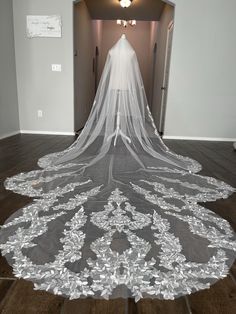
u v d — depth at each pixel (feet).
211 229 5.19
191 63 14.80
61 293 3.51
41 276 3.78
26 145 12.41
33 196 6.52
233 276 3.94
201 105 15.39
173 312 3.31
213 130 15.75
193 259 4.25
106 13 19.92
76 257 4.18
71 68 14.88
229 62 14.76
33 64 14.85
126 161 9.25
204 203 6.55
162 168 8.99
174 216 5.65
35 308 3.28
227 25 14.28
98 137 10.32
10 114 14.55
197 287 3.70
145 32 27.25
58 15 14.23
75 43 15.15
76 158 9.52
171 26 15.62
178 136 15.88
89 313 3.24
